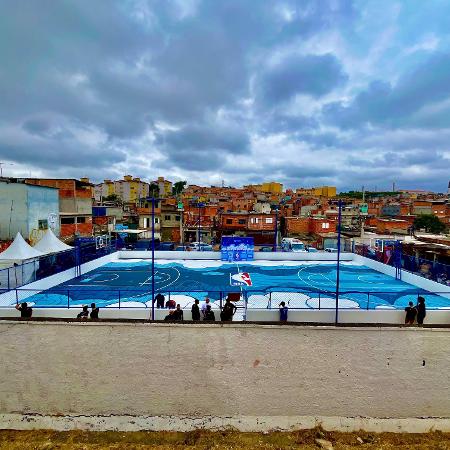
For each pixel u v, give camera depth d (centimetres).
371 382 689
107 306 1422
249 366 691
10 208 2778
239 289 1783
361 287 1856
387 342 686
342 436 680
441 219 6275
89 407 704
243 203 8050
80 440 679
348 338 684
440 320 1345
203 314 1227
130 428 695
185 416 700
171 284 1873
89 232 3809
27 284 1605
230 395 696
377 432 685
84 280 1934
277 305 1476
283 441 671
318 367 689
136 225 5203
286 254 2647
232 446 661
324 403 695
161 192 12288
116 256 2612
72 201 3984
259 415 699
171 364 694
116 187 10644
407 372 688
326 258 2656
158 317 1290
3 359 702
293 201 8450
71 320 692
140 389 699
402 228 4969
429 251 2730
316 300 1569
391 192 14938
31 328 696
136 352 693
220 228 4962
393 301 1582
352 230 5000
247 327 685
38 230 2817
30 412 710
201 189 12556
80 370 698
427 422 689
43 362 700
